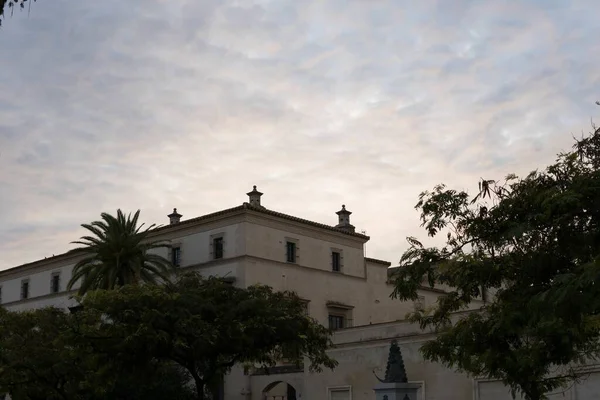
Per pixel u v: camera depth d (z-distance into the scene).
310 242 59.66
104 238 52.16
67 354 33.78
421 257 19.23
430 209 18.69
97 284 51.94
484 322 19.47
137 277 50.22
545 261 16.91
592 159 17.56
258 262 55.06
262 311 32.84
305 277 58.22
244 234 54.81
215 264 56.09
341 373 44.34
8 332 38.28
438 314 21.23
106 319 34.00
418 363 39.91
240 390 51.69
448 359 21.61
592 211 16.28
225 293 33.66
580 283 14.31
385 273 65.75
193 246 58.16
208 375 33.38
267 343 33.25
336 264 61.69
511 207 17.45
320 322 58.38
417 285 19.41
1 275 76.56
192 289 33.34
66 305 67.75
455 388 37.91
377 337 42.88
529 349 18.83
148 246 53.09
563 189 16.95
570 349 18.42
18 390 37.59
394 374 26.95
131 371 31.88
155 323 30.31
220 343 31.81
